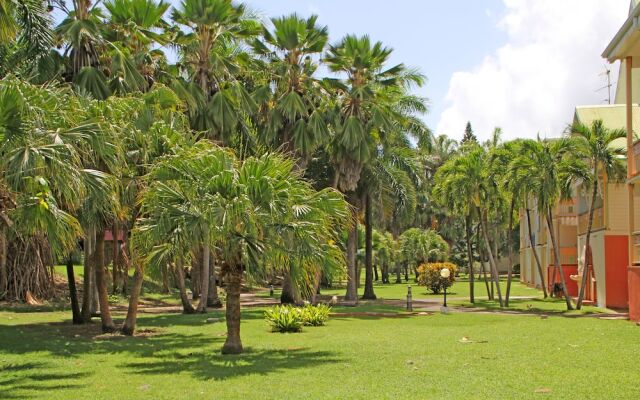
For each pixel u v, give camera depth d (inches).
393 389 330.3
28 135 342.3
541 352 470.9
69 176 355.3
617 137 960.3
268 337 602.2
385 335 612.4
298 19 1044.5
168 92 681.6
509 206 1192.8
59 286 1237.7
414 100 1282.0
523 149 1001.5
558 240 1449.3
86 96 587.5
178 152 503.8
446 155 2632.9
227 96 978.7
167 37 907.4
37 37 551.2
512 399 302.2
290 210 435.5
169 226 424.8
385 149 1304.1
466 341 547.8
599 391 319.3
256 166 428.5
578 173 976.3
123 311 1015.6
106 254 992.2
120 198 552.7
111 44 784.9
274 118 1071.0
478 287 1935.3
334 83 1111.6
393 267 2945.4
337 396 314.2
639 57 850.1
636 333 615.5
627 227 1045.2
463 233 2819.9
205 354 489.4
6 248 1022.4
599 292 1101.7
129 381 373.4
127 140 565.3
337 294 1616.6
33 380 381.4
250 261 433.1
